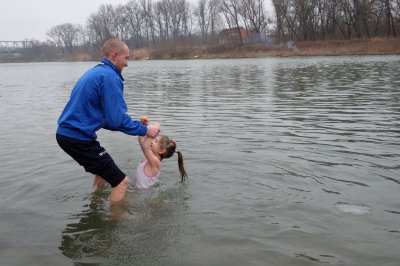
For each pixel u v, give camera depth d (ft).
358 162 17.34
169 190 14.89
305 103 34.58
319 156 18.37
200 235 11.29
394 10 172.96
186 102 37.93
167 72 91.30
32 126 28.45
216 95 42.65
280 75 67.26
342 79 55.88
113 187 14.05
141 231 11.67
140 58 217.15
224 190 14.70
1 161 19.02
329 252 10.23
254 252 10.30
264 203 13.41
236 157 18.58
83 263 10.00
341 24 189.88
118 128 13.99
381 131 22.90
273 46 183.11
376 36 177.68
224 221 12.14
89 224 12.23
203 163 17.85
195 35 273.54
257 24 220.02
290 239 10.93
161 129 25.27
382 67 76.64
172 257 10.18
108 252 10.52
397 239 10.82
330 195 13.92
